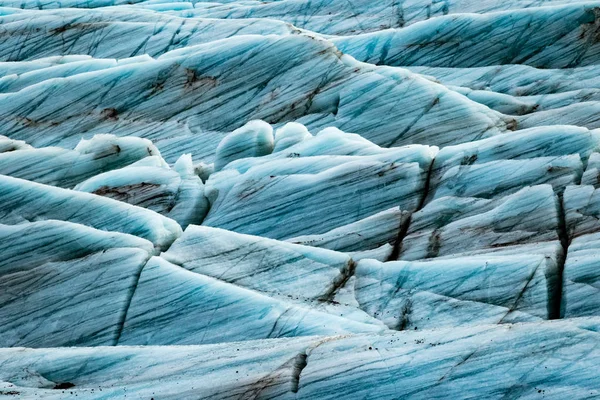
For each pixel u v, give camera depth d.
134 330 19.98
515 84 36.81
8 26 47.81
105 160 30.89
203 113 35.53
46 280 22.06
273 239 24.09
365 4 50.72
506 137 26.00
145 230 24.09
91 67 40.12
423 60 40.41
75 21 47.44
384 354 13.73
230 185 27.50
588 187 22.52
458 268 20.02
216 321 19.53
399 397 12.60
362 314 19.25
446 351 13.35
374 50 41.59
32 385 16.59
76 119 36.75
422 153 26.25
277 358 14.66
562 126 25.70
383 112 32.53
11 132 37.00
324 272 21.33
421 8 48.59
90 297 21.12
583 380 11.97
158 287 20.91
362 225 23.89
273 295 20.64
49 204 25.73
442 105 32.06
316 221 25.16
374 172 25.81
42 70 40.47
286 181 26.53
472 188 24.36
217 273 21.66
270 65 35.81
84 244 23.05
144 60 40.31
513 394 12.07
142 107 36.41
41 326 20.80
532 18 39.12
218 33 44.09
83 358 17.27
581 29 38.19
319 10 51.44
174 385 14.45
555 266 19.53
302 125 31.17
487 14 40.28
